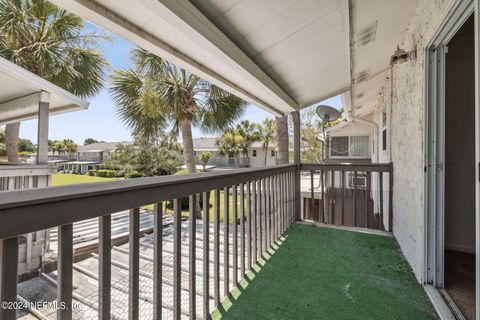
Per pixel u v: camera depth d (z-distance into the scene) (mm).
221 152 24562
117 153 15977
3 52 5484
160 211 1281
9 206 692
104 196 980
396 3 1998
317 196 5836
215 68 2221
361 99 5777
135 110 5812
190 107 5953
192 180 1512
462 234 2850
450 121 2887
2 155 14320
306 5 1657
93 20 1337
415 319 1672
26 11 5418
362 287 2055
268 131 23922
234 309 1783
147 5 1215
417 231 2203
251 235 2475
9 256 729
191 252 1540
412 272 2303
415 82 2279
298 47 2268
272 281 2154
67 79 5891
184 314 1795
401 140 2869
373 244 2996
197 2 1479
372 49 2857
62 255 868
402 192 2803
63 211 836
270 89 2709
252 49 2172
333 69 3047
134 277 1150
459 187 2857
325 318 1682
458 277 2186
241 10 1596
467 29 2709
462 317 1622
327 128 9008
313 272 2307
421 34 2072
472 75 2801
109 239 1023
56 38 5773
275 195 3098
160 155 11938
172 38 1647
